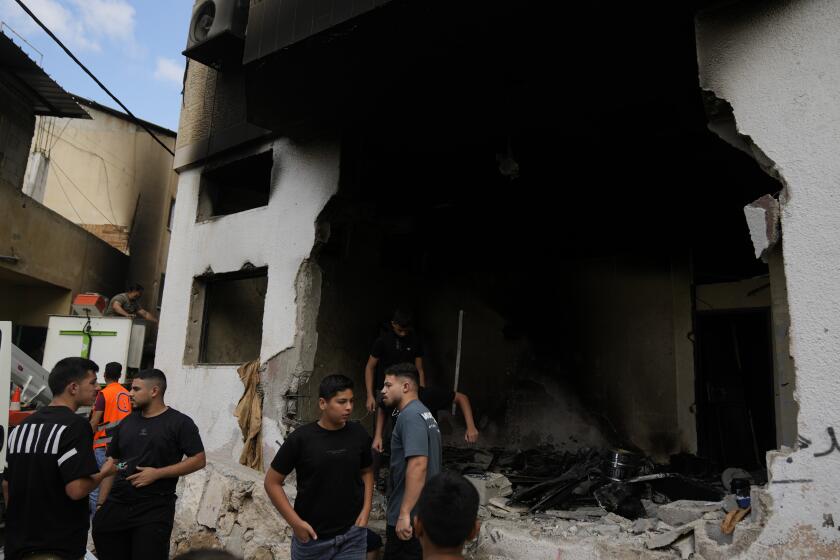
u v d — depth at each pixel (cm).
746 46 344
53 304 1112
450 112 544
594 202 679
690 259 676
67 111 1066
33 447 296
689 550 333
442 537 181
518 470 632
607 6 380
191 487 580
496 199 695
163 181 1575
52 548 290
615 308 722
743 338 648
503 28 416
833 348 291
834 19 316
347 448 318
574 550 365
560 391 739
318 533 307
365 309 733
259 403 601
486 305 809
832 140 308
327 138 605
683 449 645
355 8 419
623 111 509
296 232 612
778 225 326
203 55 684
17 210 942
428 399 448
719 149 544
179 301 718
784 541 290
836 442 283
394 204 673
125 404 579
